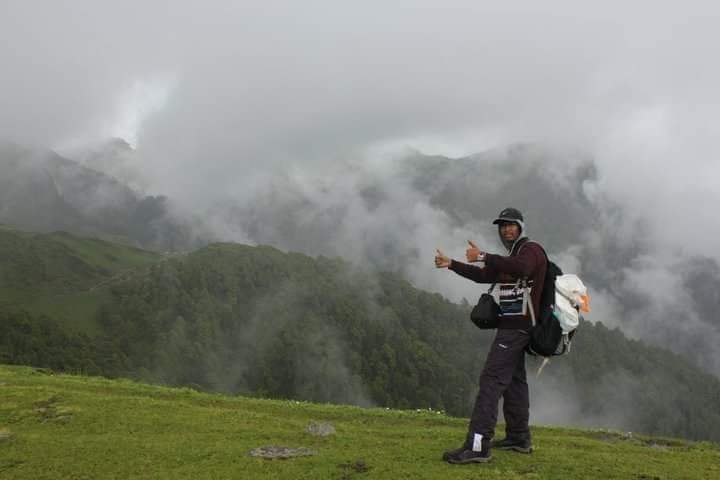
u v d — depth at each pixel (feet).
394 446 40.22
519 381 36.70
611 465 36.01
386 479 31.83
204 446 39.09
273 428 46.24
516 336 33.99
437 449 38.78
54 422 46.11
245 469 34.17
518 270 32.55
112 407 51.16
